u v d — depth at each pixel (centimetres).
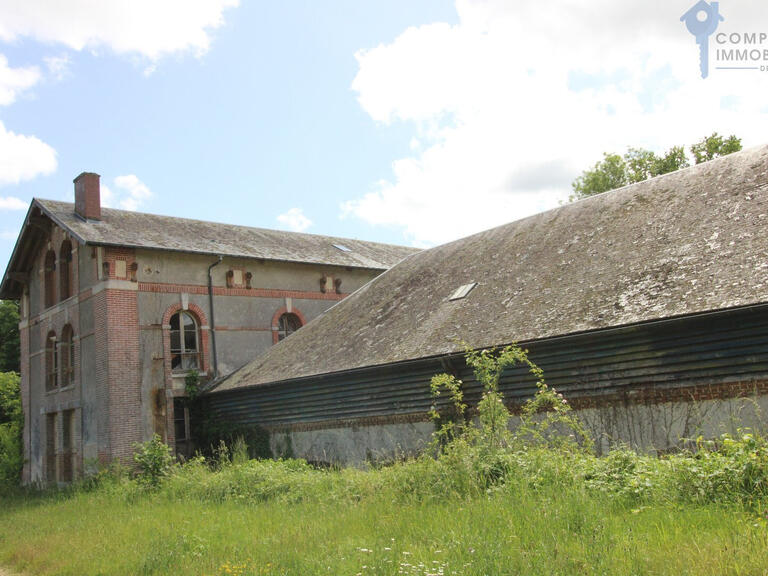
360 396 1692
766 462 704
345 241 3023
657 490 745
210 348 2280
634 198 1625
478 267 1812
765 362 1005
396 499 954
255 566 696
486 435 1052
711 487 714
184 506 1259
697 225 1320
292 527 890
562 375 1273
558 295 1385
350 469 1303
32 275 2636
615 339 1193
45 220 2455
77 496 1705
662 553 550
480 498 854
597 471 850
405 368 1576
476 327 1467
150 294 2181
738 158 1487
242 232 2672
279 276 2503
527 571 548
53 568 879
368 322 1906
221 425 2130
